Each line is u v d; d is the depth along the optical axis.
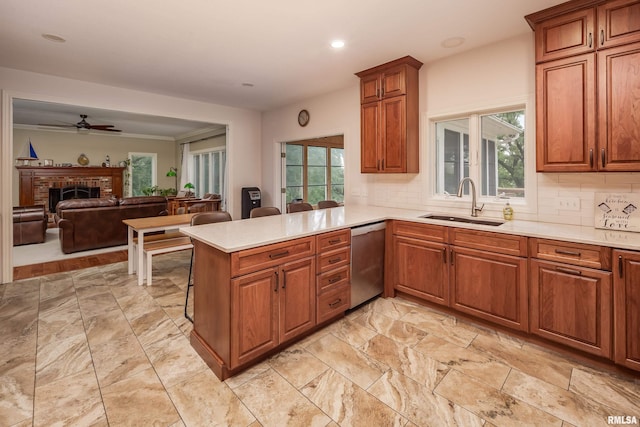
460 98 3.22
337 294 2.61
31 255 4.91
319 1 2.30
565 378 1.94
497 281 2.45
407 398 1.77
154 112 4.70
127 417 1.62
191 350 2.26
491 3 2.31
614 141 2.14
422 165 3.57
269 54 3.26
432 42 2.97
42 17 2.53
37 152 8.47
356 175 4.33
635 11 2.04
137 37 2.88
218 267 1.99
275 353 2.22
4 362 2.09
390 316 2.79
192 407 1.70
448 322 2.68
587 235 2.14
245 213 5.61
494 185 3.16
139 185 10.15
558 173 2.67
